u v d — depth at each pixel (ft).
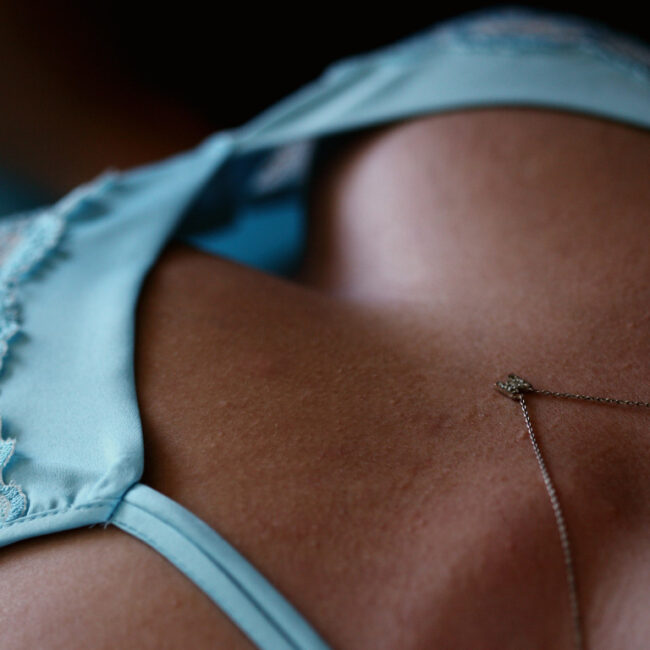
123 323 1.36
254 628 1.09
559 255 1.42
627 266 1.38
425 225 1.53
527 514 1.15
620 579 1.13
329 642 1.09
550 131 1.60
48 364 1.33
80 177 3.28
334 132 1.74
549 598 1.12
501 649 1.10
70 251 1.52
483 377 1.28
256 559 1.13
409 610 1.11
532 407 1.24
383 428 1.23
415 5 3.12
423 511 1.16
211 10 3.36
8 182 3.14
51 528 1.17
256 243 2.01
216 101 3.57
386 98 1.77
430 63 1.82
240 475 1.19
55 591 1.13
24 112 3.33
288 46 3.37
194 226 1.84
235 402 1.26
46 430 1.25
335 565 1.13
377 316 1.40
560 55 1.73
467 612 1.11
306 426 1.23
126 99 3.56
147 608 1.11
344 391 1.27
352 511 1.16
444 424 1.23
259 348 1.33
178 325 1.37
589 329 1.32
